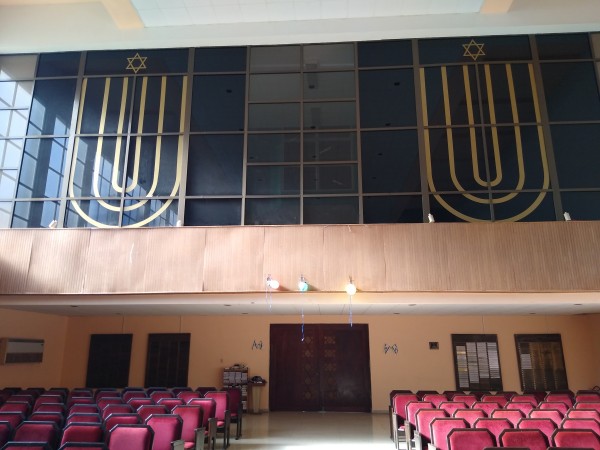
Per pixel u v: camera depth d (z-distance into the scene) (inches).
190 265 275.3
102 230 283.7
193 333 450.6
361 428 347.9
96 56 340.8
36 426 185.9
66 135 322.7
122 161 315.9
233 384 429.4
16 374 379.9
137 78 334.3
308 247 274.5
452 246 270.7
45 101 331.6
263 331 449.4
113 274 275.9
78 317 457.7
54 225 294.8
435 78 322.7
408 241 273.0
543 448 171.8
